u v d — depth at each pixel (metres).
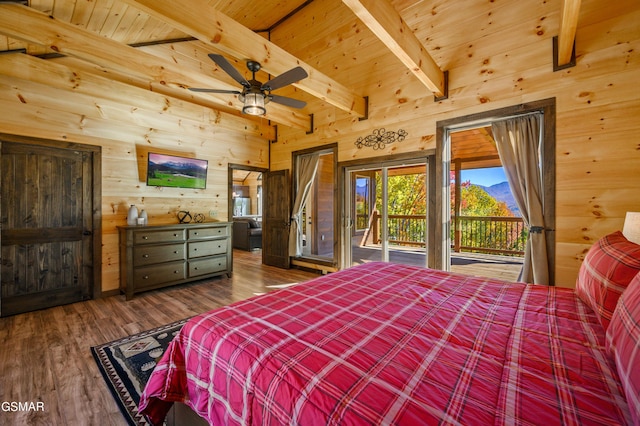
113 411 1.66
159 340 2.53
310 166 5.32
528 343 1.08
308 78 3.37
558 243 2.76
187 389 1.22
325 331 1.18
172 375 1.24
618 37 2.48
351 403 0.75
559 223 2.76
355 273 2.21
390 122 4.05
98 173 3.72
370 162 4.29
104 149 3.78
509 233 5.88
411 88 3.84
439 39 3.53
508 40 3.05
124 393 1.81
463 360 0.96
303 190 5.41
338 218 4.74
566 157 2.72
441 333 1.17
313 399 0.78
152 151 4.24
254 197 12.41
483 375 0.87
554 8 2.79
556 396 0.77
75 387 1.86
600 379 0.85
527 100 2.93
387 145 4.09
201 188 4.76
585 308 1.44
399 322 1.28
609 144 2.52
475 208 6.86
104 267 3.78
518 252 5.75
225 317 1.33
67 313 3.20
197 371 1.16
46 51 3.29
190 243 4.29
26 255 3.23
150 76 3.00
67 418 1.60
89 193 3.67
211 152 4.98
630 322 0.84
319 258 5.22
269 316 1.34
